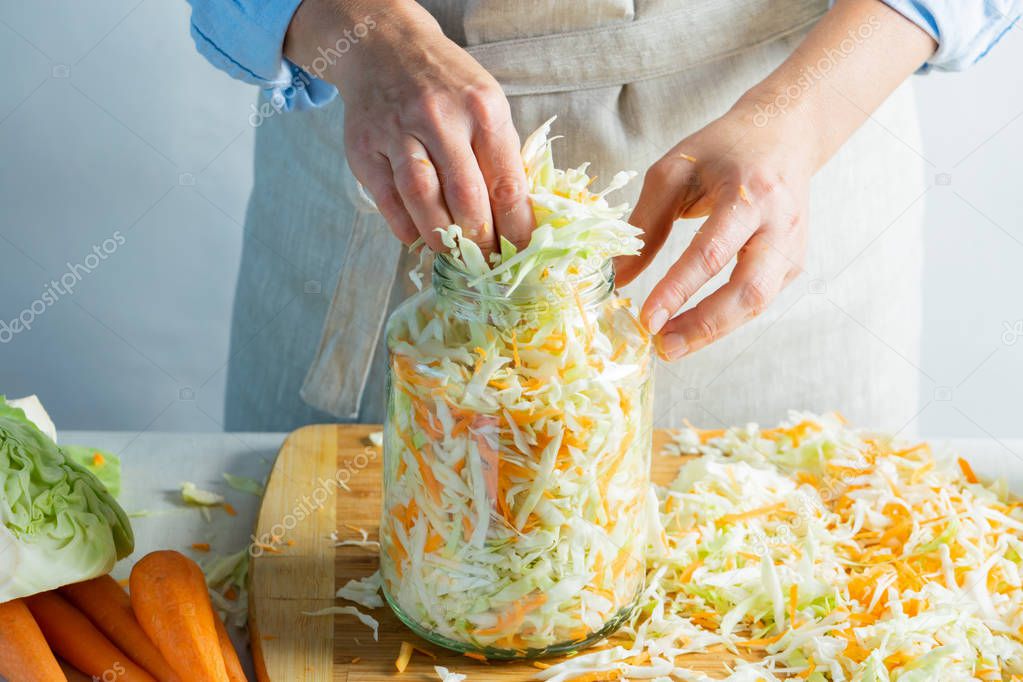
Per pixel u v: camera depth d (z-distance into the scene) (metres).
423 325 1.01
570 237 0.92
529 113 1.30
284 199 1.55
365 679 1.00
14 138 2.27
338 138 1.44
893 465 1.28
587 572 0.99
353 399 1.45
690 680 1.00
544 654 1.02
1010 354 2.19
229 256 2.39
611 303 1.03
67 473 1.08
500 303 0.94
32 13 2.20
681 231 1.40
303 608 1.09
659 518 1.17
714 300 1.07
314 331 1.58
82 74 2.25
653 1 1.26
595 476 0.97
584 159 1.32
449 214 0.96
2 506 1.00
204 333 2.44
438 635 1.02
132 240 2.36
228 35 1.18
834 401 1.54
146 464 1.34
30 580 1.00
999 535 1.17
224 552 1.20
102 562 1.05
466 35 1.26
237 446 1.39
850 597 1.09
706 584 1.10
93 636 1.02
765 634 1.06
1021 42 2.02
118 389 2.44
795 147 1.11
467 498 0.96
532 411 0.94
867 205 1.48
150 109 2.28
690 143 1.10
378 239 1.36
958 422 2.23
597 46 1.27
